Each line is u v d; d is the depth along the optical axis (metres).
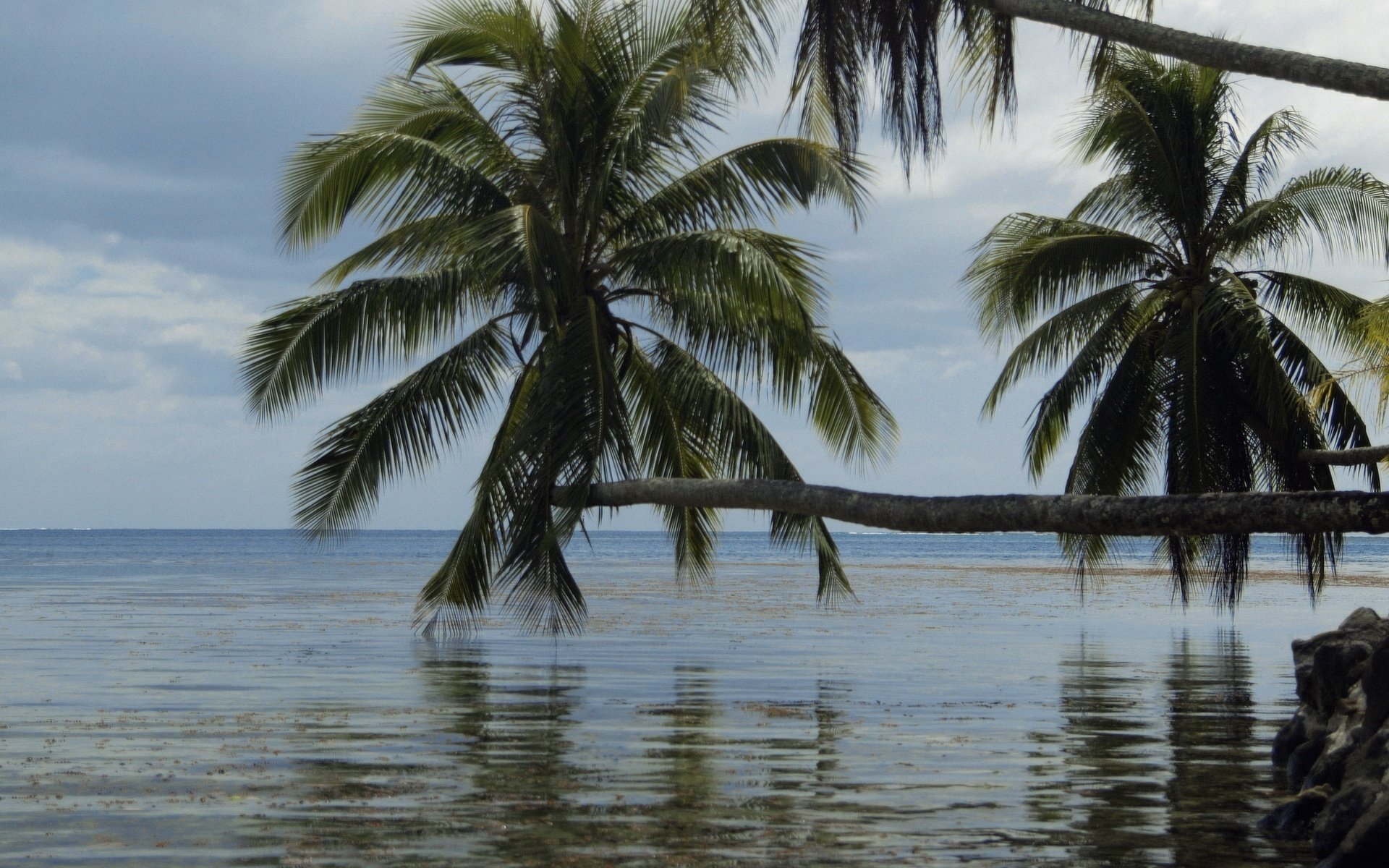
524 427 14.04
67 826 7.89
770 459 16.64
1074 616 29.44
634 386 17.91
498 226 13.30
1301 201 17.59
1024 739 11.66
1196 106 17.91
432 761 10.20
